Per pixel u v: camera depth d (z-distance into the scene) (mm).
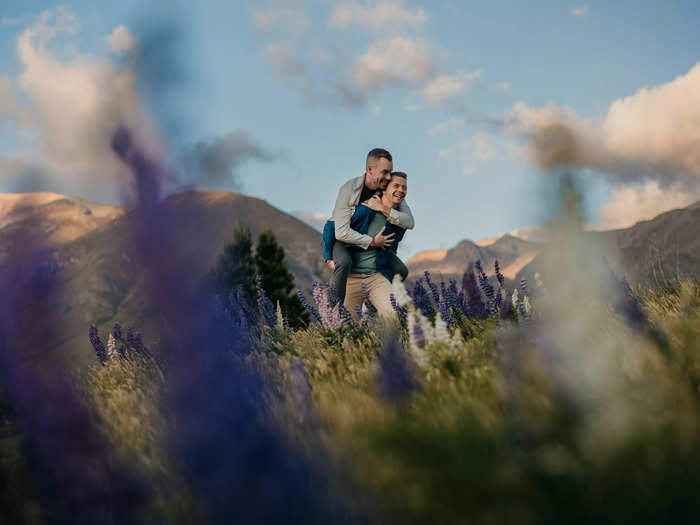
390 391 2848
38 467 2188
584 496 1662
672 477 1663
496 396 2584
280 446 2057
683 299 4074
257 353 4684
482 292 4629
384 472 2033
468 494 1792
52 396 2062
